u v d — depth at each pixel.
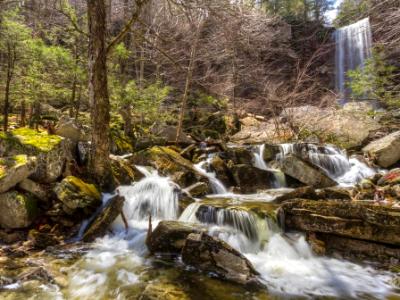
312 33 23.19
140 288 3.77
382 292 3.93
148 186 6.86
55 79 10.27
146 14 11.01
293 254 4.96
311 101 18.31
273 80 19.33
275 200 6.64
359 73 10.96
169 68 14.91
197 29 10.83
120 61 11.13
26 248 4.66
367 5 10.82
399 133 10.46
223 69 17.11
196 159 9.56
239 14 7.53
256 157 10.05
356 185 7.84
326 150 10.65
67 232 5.30
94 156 6.32
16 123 10.77
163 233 4.81
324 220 5.19
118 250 4.95
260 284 4.00
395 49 10.94
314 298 3.74
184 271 4.25
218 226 5.61
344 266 4.69
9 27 8.02
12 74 9.02
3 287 3.61
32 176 5.49
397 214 4.77
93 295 3.60
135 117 13.48
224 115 17.92
